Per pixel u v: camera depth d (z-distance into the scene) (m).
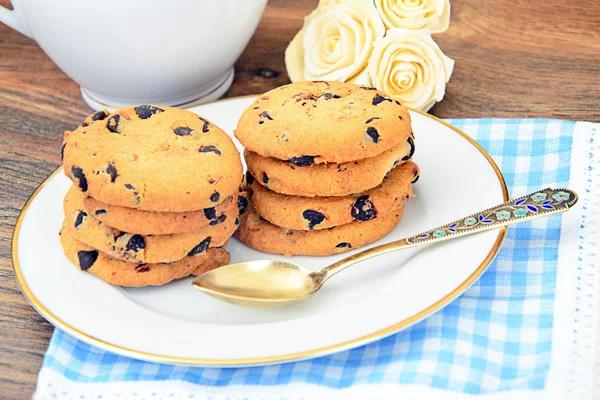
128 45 0.50
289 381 0.40
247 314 0.42
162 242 0.43
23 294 0.43
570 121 0.50
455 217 0.45
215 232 0.43
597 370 0.39
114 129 0.44
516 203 0.44
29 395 0.41
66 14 0.49
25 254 0.44
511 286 0.43
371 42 0.54
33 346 0.42
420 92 0.53
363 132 0.43
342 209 0.45
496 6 0.62
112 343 0.40
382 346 0.41
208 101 0.54
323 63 0.54
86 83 0.53
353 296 0.43
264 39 0.61
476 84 0.56
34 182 0.50
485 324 0.41
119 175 0.42
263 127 0.44
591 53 0.57
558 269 0.43
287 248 0.45
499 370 0.40
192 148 0.43
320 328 0.40
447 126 0.49
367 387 0.39
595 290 0.42
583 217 0.45
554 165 0.48
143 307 0.42
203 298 0.43
